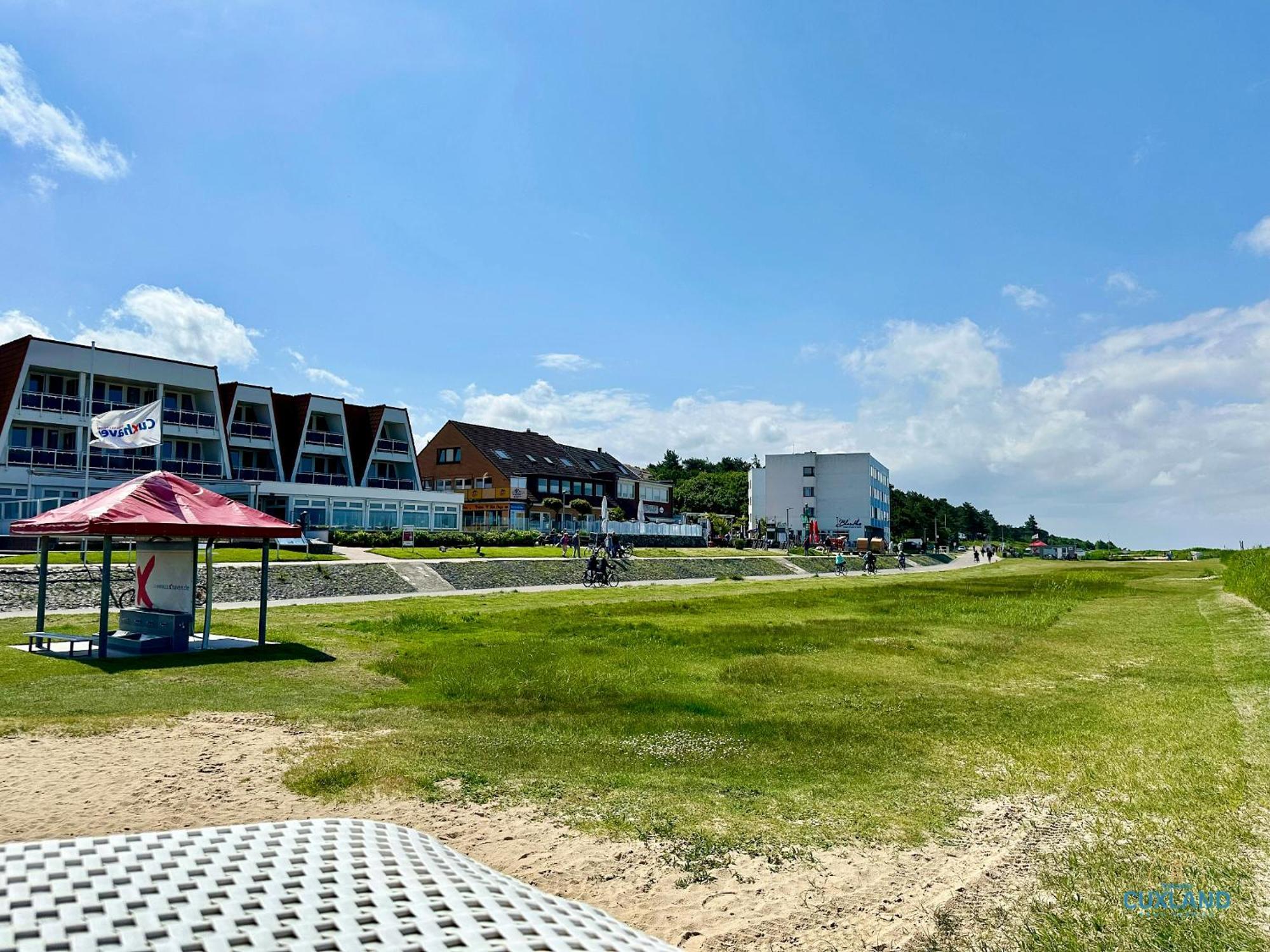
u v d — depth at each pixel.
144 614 17.98
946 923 5.36
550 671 15.17
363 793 7.89
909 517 159.00
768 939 5.19
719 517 112.25
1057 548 136.62
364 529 51.19
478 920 2.53
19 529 17.61
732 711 11.87
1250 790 7.83
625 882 6.04
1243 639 18.98
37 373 44.50
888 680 14.66
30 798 7.55
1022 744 9.89
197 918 2.35
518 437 88.75
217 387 50.81
